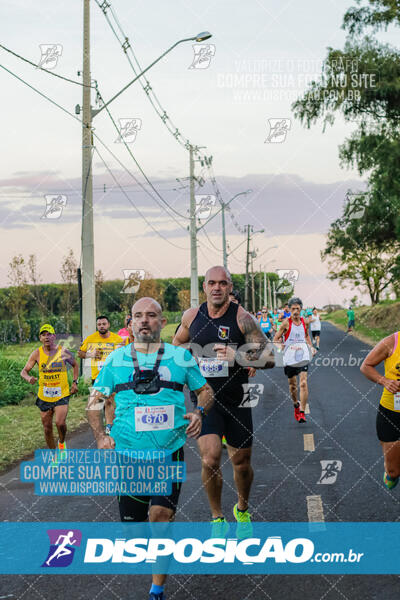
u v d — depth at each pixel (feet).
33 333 127.03
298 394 45.42
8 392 47.96
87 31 53.01
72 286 117.29
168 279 165.78
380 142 95.25
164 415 13.24
